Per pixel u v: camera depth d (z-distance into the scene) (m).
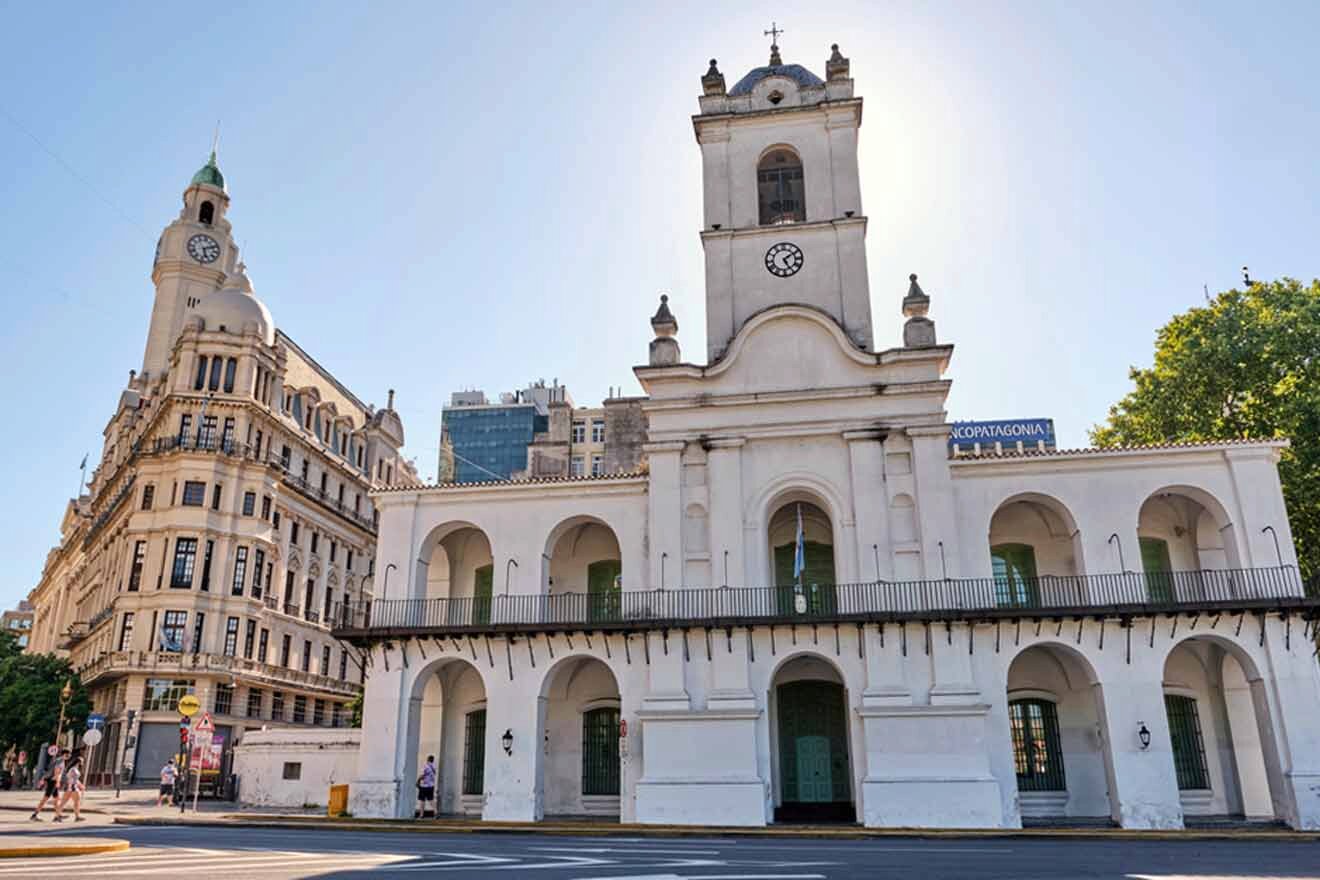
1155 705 26.28
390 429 73.00
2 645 66.56
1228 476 28.03
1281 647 25.98
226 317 55.56
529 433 122.56
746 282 32.91
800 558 29.06
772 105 35.00
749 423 30.44
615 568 33.00
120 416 72.75
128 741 44.03
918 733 26.48
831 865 14.13
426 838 21.14
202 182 71.25
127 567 50.84
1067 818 28.17
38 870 11.70
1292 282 35.62
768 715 28.20
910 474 29.22
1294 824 24.59
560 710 31.88
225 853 14.92
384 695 29.81
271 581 54.53
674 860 14.78
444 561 34.25
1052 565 30.48
